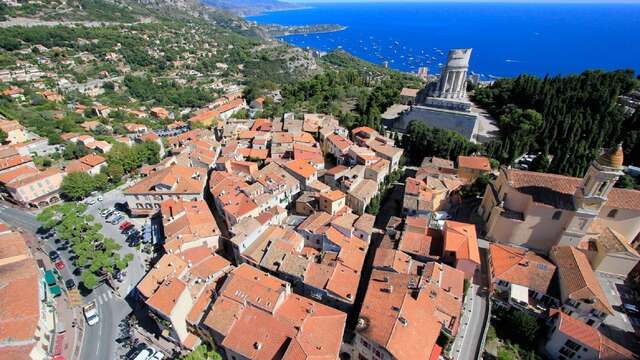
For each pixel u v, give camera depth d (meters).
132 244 100.94
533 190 81.62
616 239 77.19
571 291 68.75
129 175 140.12
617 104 135.75
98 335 76.31
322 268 77.88
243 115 194.50
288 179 109.94
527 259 76.75
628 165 115.56
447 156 128.62
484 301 74.94
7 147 132.00
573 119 127.00
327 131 142.50
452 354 65.12
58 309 82.31
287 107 192.88
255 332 65.06
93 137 157.12
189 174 115.81
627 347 66.12
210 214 100.06
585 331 64.25
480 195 108.00
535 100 146.38
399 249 82.31
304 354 59.47
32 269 82.44
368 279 81.75
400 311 64.00
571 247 78.88
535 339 69.25
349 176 109.00
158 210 110.62
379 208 105.69
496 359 66.06
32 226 110.19
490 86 185.62
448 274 74.12
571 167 107.31
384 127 161.12
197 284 78.38
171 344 73.69
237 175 117.25
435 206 101.62
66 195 126.00
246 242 86.06
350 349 68.94
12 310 70.69
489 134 143.38
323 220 91.19
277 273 80.19
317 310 69.25
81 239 96.50
